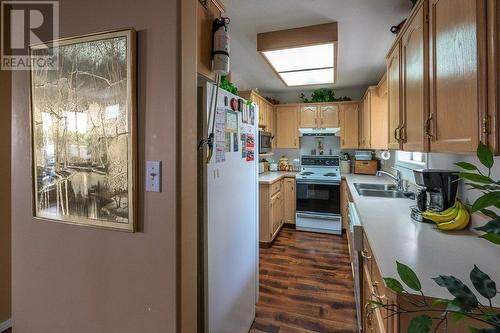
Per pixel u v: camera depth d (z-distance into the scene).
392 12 2.03
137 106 1.06
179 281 1.04
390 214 1.71
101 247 1.15
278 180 3.86
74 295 1.21
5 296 1.90
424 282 0.84
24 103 1.31
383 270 0.92
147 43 1.04
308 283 2.48
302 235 3.83
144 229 1.07
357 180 3.46
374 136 3.43
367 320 1.32
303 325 1.90
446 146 1.05
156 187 1.05
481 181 0.49
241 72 3.56
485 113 0.79
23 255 1.33
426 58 1.25
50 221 1.25
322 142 4.67
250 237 1.89
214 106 1.35
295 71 3.07
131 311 1.11
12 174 1.36
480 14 0.80
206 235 1.30
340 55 2.92
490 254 1.06
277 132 4.59
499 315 0.49
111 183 1.11
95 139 1.13
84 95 1.14
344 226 3.82
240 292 1.70
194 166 1.13
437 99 1.14
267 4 1.94
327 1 1.90
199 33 1.27
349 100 4.27
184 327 1.06
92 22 1.13
